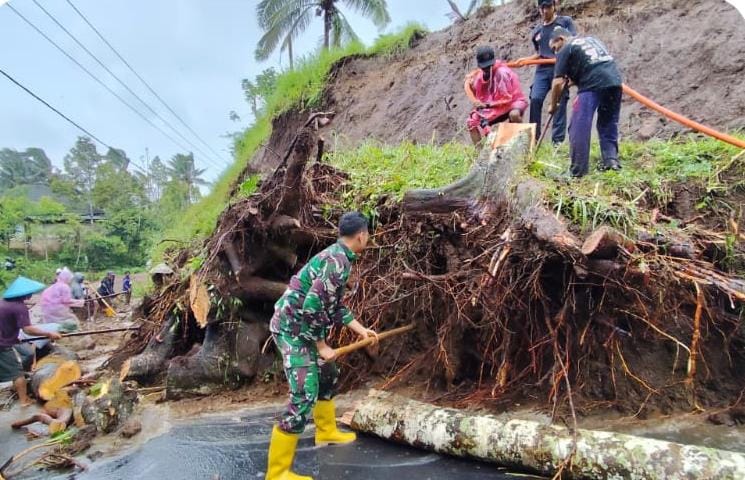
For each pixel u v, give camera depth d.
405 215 4.45
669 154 4.84
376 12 18.86
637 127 6.68
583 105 4.55
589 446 2.97
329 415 3.80
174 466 3.66
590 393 3.89
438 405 4.14
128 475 3.58
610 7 8.41
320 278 3.21
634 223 3.55
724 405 3.70
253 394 5.03
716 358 3.84
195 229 9.54
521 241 3.65
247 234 5.08
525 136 4.23
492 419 3.42
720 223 4.19
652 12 7.80
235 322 5.15
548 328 3.82
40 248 28.16
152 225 34.25
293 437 3.26
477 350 4.33
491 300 3.89
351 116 11.17
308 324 3.26
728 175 4.39
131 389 4.82
